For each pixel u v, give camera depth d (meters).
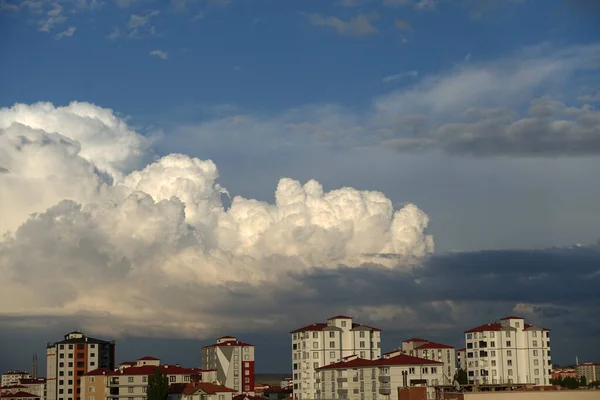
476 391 194.00
